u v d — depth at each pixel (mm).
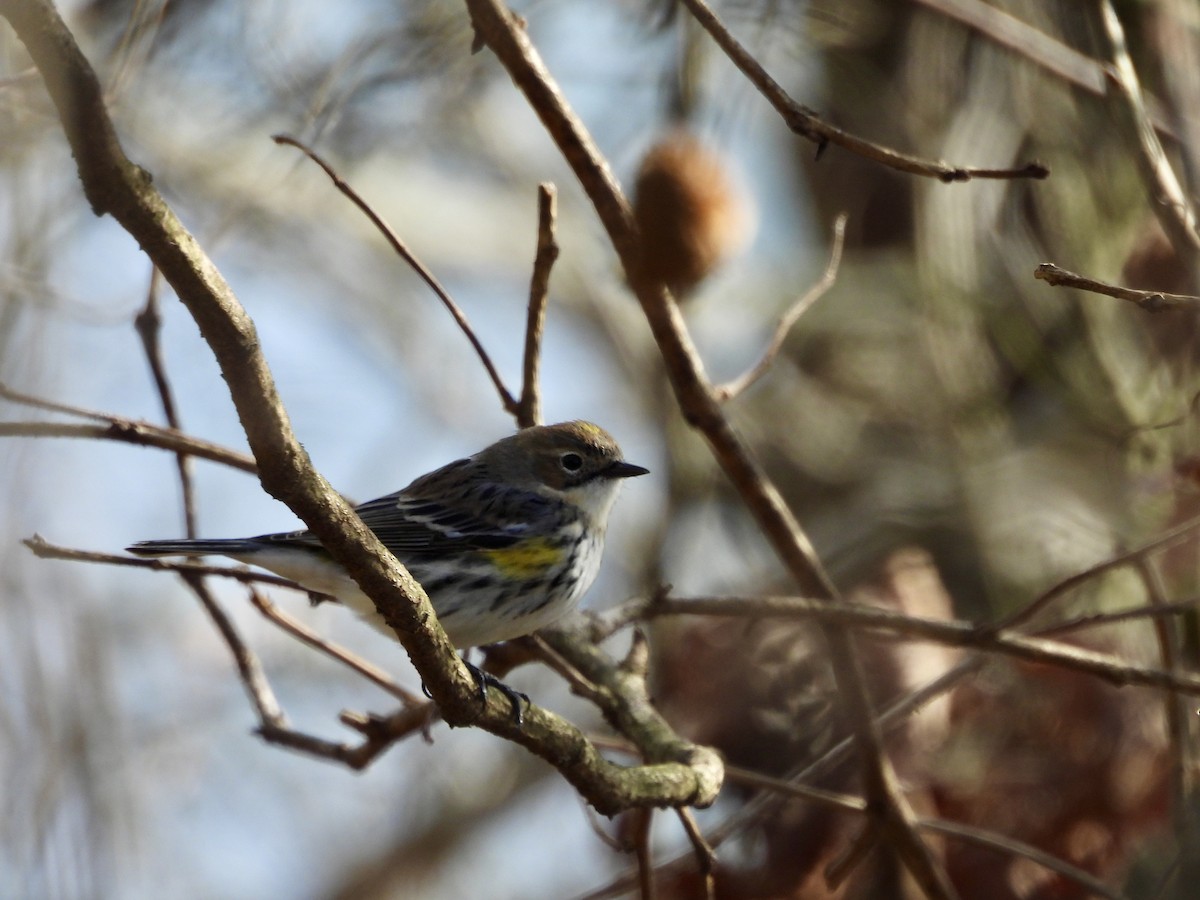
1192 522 9094
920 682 11516
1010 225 13906
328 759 10766
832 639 9875
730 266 11602
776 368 16688
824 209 17328
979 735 11359
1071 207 13500
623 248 9828
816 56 14023
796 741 11508
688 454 16031
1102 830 10914
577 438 12578
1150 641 11867
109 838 10492
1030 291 13672
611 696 9984
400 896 17969
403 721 10586
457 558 11641
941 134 14102
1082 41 12859
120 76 9836
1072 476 13477
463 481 12242
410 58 11898
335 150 12789
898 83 14195
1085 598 12281
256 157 15055
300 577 10680
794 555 10219
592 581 12391
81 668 10648
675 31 11336
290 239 19875
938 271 14078
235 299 6047
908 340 15961
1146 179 9203
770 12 11266
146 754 16844
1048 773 11094
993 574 13188
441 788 18422
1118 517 12812
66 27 5492
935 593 13312
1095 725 11164
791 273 17391
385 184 20859
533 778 18344
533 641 10578
